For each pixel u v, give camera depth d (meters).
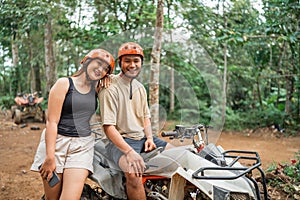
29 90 15.59
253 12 9.19
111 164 2.65
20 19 8.53
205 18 8.20
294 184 4.11
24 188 4.50
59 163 2.54
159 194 2.60
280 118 9.46
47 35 11.06
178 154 2.65
